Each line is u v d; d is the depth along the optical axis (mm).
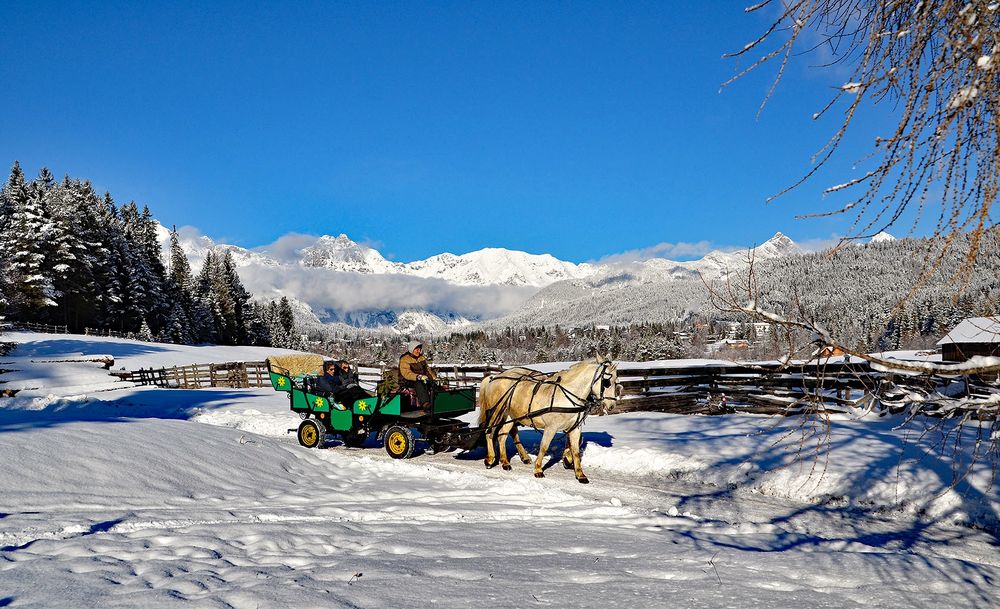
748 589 5016
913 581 5445
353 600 4379
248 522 6965
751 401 17078
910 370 3000
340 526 6879
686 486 10555
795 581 5383
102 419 12477
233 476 9500
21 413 14344
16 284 64812
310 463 11766
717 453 11648
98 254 79125
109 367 43625
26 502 6812
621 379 18781
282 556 5562
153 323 88938
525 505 8773
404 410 12914
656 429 14695
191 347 73875
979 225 2646
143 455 9164
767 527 7625
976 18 2570
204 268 109125
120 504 7285
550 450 13562
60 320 74375
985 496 8445
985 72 2557
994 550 7309
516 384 11555
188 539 5848
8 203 73375
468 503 8797
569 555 6043
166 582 4605
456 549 6070
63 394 28344
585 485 10586
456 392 13258
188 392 27656
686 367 18344
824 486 9570
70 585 4438
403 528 7035
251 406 21391
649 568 5570
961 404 3164
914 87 2832
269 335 123812
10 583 4438
